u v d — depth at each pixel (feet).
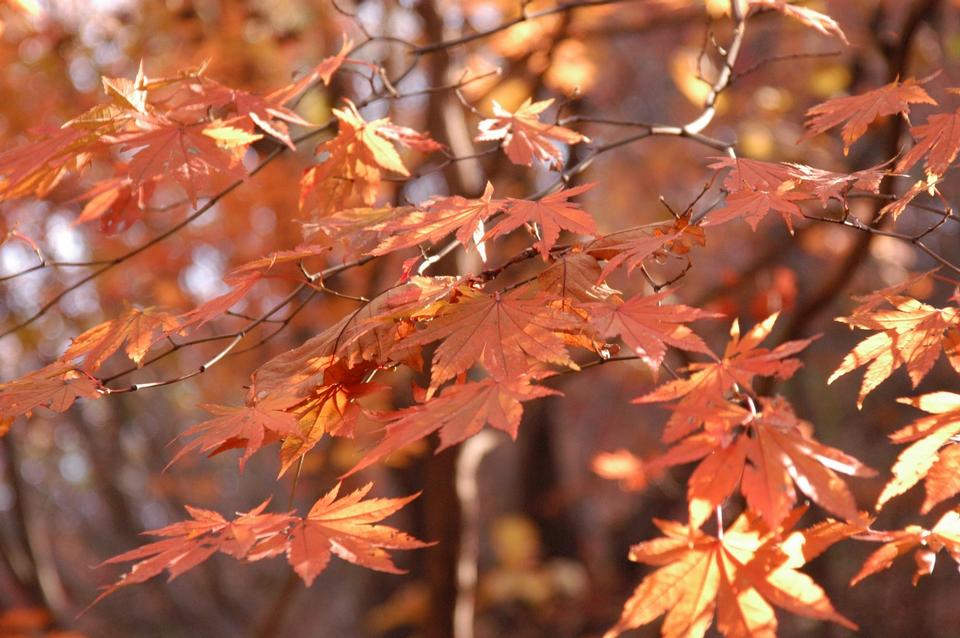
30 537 20.38
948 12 22.74
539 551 33.65
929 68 21.42
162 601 38.99
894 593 30.37
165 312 6.39
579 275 5.45
